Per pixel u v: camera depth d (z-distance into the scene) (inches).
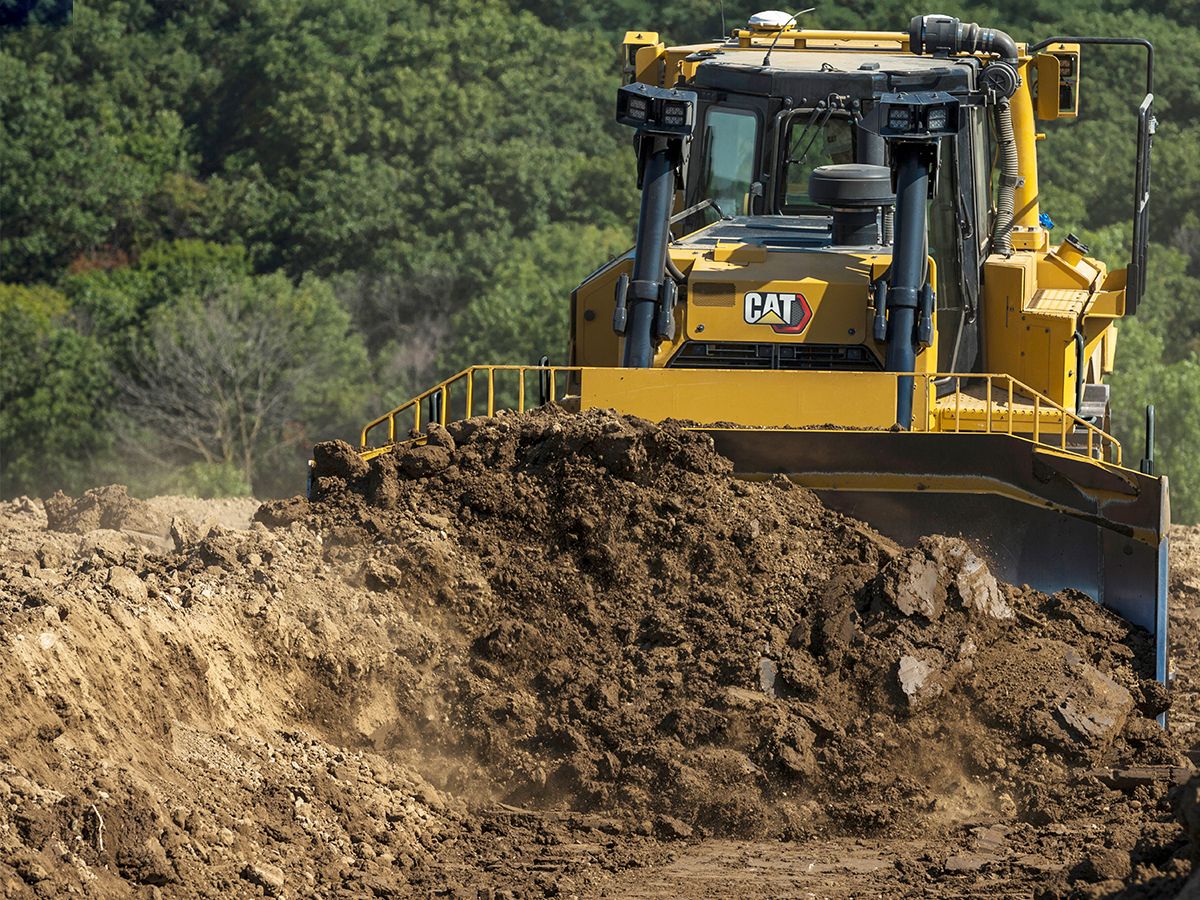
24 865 754.8
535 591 1076.5
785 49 1498.5
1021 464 1099.9
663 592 1075.9
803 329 1216.8
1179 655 1437.0
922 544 1058.1
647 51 1573.6
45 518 1772.9
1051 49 1552.7
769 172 1359.5
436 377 5615.2
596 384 1181.1
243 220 7175.2
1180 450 4345.5
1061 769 989.8
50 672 864.3
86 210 7249.0
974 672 1021.2
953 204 1316.4
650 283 1218.0
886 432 1119.6
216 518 1924.2
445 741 1015.6
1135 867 788.0
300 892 835.4
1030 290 1387.8
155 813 819.4
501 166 7106.3
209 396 5516.7
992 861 891.4
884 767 986.7
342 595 1055.6
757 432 1132.5
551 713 1020.5
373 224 6988.2
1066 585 1095.0
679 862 908.6
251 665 990.4
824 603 1043.9
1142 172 1439.5
